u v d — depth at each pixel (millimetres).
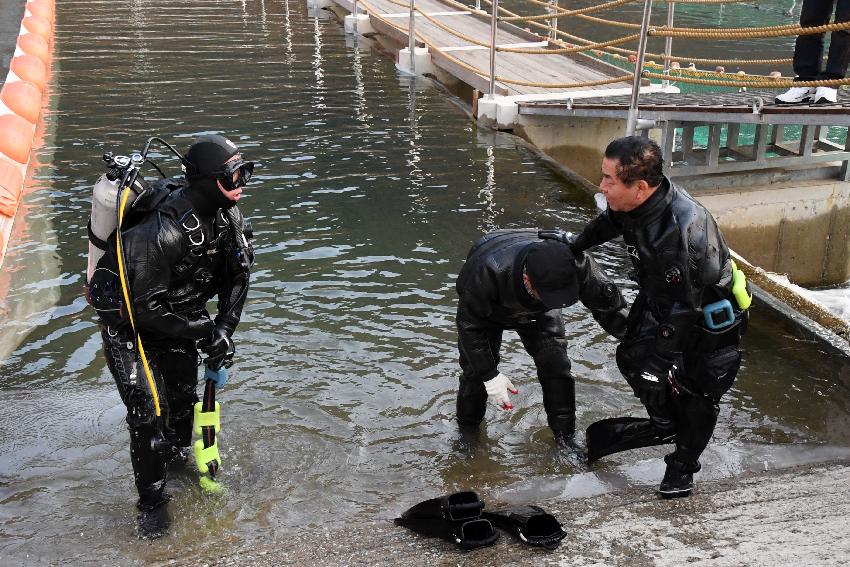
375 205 8141
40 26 15234
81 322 5895
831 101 6820
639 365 3768
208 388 3992
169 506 3996
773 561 3232
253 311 6008
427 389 5074
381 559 3408
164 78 13055
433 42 14156
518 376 5215
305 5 20031
